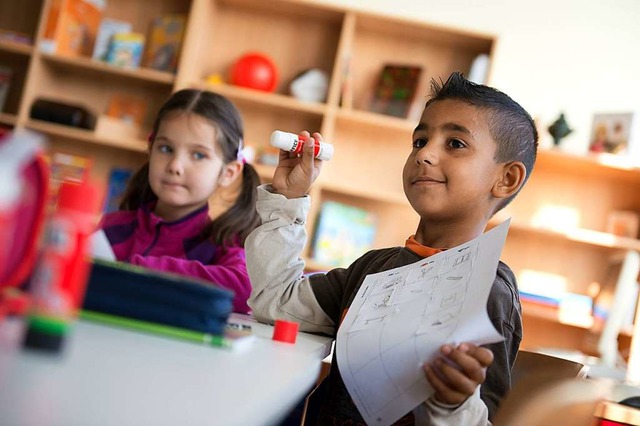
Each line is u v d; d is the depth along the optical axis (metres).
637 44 3.95
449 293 0.88
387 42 4.00
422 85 3.92
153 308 0.65
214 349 0.64
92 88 4.09
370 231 3.85
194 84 3.85
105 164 4.00
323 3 3.79
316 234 3.80
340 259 3.78
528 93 3.99
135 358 0.50
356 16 3.84
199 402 0.41
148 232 1.69
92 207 0.46
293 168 1.17
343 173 3.99
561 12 4.00
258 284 1.15
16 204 0.51
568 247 3.89
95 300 0.65
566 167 3.88
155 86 4.05
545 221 3.92
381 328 0.89
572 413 0.92
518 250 3.93
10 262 0.54
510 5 4.02
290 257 1.16
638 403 0.92
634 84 3.93
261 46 4.05
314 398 1.07
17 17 4.16
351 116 3.78
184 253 1.67
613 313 3.09
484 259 0.89
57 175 3.76
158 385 0.43
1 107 4.02
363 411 0.85
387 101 3.89
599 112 3.92
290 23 4.05
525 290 3.88
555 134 3.75
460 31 3.75
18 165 0.40
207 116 1.71
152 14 4.10
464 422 0.82
